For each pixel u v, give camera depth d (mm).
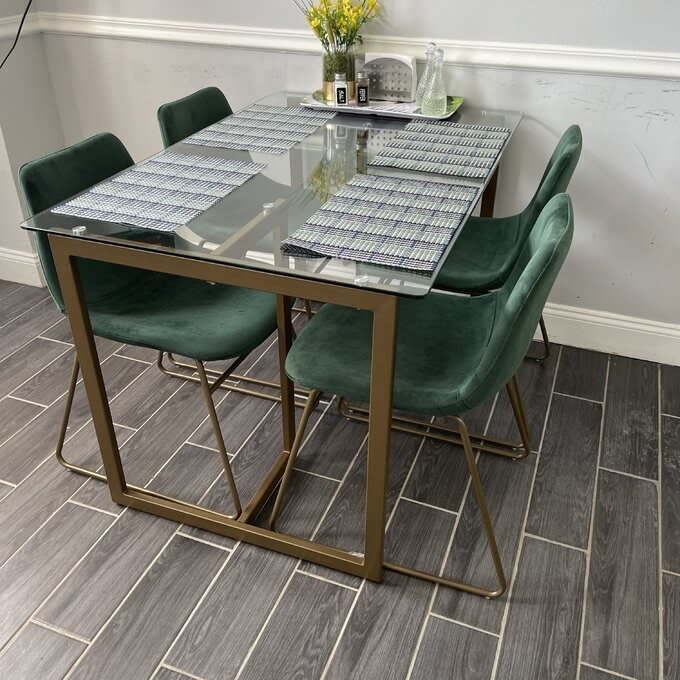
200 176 1671
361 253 1297
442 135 1962
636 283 2320
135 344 1637
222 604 1548
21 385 2229
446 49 2172
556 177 1723
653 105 2049
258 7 2336
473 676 1412
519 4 2047
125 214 1474
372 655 1448
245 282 1330
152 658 1437
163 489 1842
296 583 1600
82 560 1644
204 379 1616
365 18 2121
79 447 1979
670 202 2164
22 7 2520
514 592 1580
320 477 1893
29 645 1457
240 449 1981
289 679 1402
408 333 1633
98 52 2615
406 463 1943
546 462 1948
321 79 2391
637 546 1695
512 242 2033
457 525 1752
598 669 1428
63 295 1520
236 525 1688
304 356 1533
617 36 2000
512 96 2184
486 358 1302
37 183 1590
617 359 2406
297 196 1558
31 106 2658
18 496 1815
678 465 1945
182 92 2598
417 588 1592
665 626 1511
